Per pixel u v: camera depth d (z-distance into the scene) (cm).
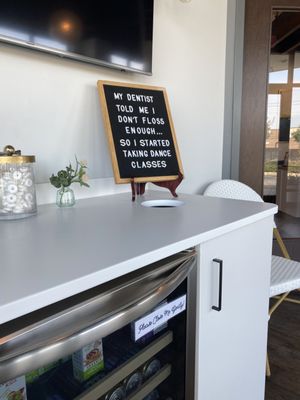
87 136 136
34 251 68
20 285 51
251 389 120
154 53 164
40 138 118
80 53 121
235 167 216
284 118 237
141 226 89
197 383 90
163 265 73
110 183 146
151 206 120
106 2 129
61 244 72
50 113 121
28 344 48
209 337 92
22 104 112
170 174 144
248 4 204
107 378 73
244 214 104
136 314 62
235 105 208
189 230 85
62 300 56
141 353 80
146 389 84
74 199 121
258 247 113
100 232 83
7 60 106
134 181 132
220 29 196
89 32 124
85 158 136
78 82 130
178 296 83
